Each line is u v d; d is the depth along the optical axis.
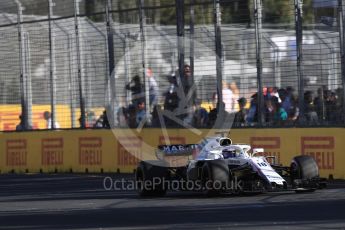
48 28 81.88
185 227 36.50
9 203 50.97
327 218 38.16
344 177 60.69
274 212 41.06
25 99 84.88
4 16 86.25
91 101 80.56
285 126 65.00
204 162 49.84
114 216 41.84
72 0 83.88
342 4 62.41
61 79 82.00
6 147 85.81
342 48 62.47
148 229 36.31
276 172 49.06
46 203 50.19
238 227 35.91
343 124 61.16
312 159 50.12
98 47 80.19
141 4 75.38
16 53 85.94
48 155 81.62
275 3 87.00
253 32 75.25
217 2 69.62
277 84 79.94
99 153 77.31
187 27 86.19
